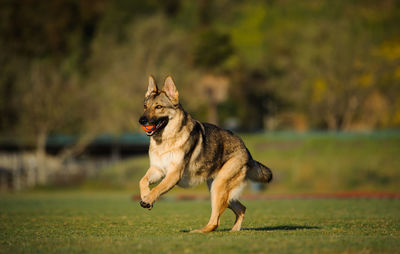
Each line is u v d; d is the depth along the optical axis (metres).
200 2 99.50
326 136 56.41
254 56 78.50
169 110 9.04
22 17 80.38
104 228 10.27
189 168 9.16
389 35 67.19
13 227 10.52
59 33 79.81
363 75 64.50
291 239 7.64
